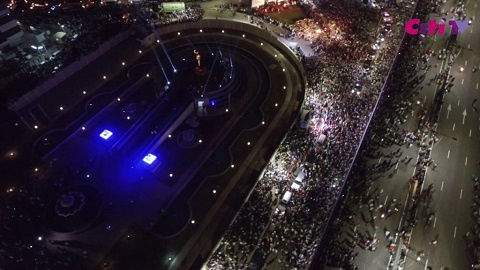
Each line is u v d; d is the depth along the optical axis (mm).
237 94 65062
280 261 43125
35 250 43781
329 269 43312
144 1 81500
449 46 77625
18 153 54625
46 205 48031
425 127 60562
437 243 46688
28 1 80188
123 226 46906
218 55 70062
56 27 73875
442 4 90000
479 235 47219
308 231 45125
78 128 57812
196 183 51781
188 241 45562
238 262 43031
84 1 81000
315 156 53375
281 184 51000
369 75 65812
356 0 85562
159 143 56500
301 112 60688
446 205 50719
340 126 57062
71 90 62688
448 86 68438
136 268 43219
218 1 83625
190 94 61844
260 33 76688
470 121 62562
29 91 59500
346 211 49250
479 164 56031
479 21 84812
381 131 59531
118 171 52656
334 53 70312
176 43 74500
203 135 58344
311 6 83312
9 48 66562
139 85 65375
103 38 70688
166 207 48938
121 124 58469
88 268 42938
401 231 47469
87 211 47312
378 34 75875
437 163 56094
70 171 52281
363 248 45656
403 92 66562
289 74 69250
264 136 58219
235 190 50875
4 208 47750
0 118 57250
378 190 51938
